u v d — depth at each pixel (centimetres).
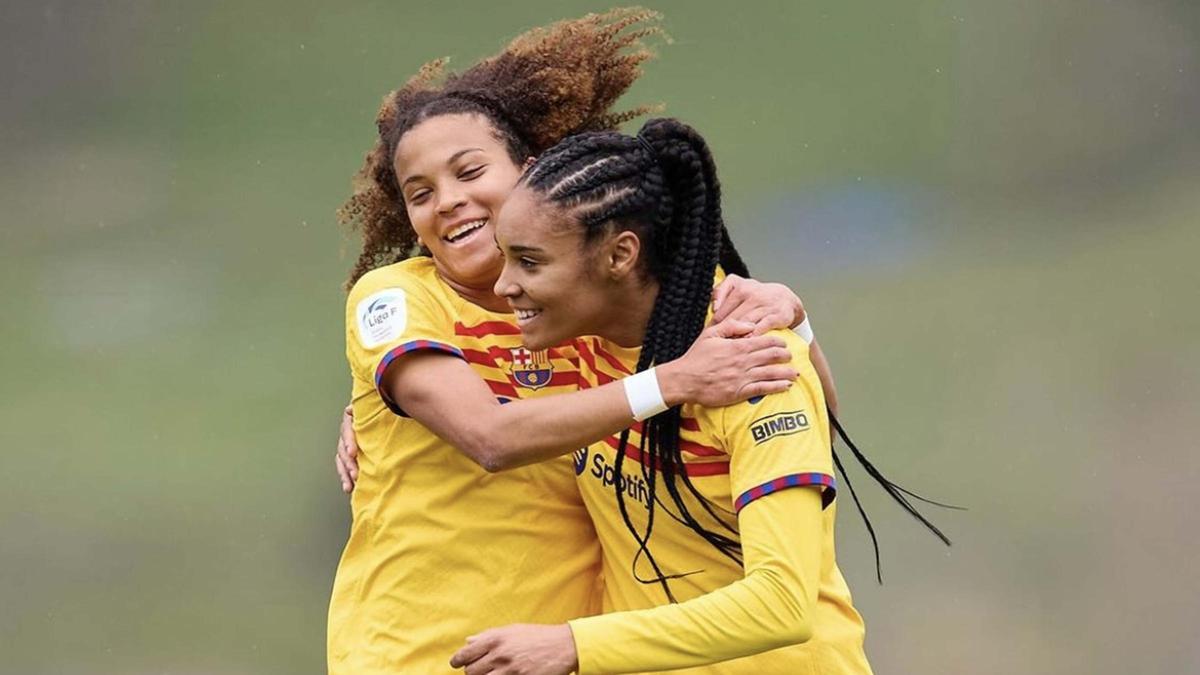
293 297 4406
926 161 4928
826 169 4819
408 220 1470
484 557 1298
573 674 1165
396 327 1263
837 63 5269
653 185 1186
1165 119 4994
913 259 4431
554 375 1300
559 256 1171
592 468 1266
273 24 5425
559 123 1383
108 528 3425
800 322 1271
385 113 1441
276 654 3017
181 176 4966
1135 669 2761
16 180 4950
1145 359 3794
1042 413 3569
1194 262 4269
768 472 1144
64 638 3044
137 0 5481
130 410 3916
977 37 5316
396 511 1314
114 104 5244
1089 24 5388
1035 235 4556
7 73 5306
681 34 5419
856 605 2966
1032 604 2905
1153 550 3072
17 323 4272
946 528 3170
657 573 1208
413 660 1301
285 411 3875
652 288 1210
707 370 1158
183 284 4462
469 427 1213
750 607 1123
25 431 3769
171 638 3073
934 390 3712
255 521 3444
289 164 4962
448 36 5375
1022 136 4991
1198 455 3403
